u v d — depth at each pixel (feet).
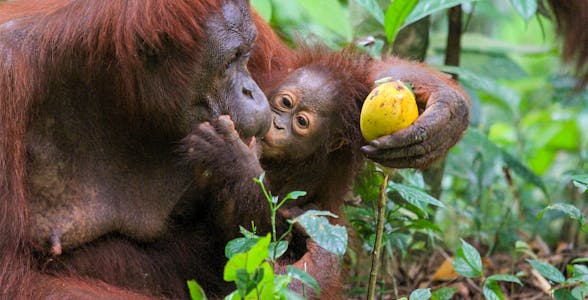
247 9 24.31
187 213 26.71
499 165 46.44
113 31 23.29
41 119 23.59
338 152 28.27
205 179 25.50
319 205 28.76
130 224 25.00
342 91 27.58
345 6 44.01
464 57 44.98
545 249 37.96
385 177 24.16
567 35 41.57
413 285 34.27
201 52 23.52
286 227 26.91
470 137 37.40
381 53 33.12
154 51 23.39
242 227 23.18
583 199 41.63
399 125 24.56
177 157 24.99
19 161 22.65
